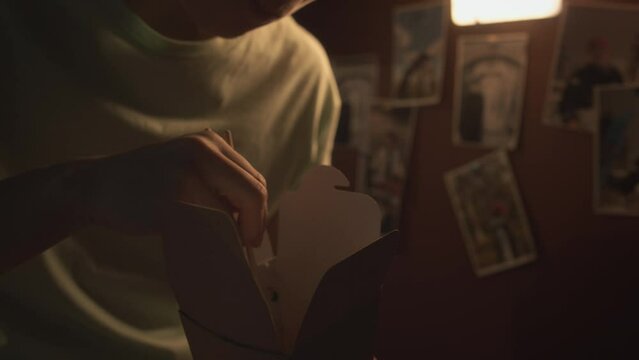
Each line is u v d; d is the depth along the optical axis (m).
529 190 1.04
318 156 0.48
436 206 1.13
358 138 1.21
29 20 0.30
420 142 1.14
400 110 1.16
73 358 0.34
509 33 1.04
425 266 1.14
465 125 1.09
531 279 1.04
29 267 0.31
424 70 1.13
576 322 1.00
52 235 0.26
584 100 0.98
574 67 0.99
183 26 0.34
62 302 0.33
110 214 0.25
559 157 1.01
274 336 0.21
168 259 0.23
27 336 0.32
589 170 0.98
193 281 0.22
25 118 0.31
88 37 0.31
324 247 0.28
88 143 0.33
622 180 0.96
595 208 0.98
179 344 0.38
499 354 1.07
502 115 1.05
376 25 1.18
